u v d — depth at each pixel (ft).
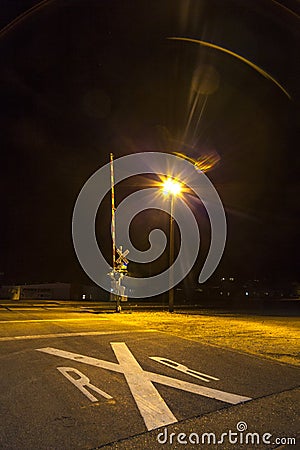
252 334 44.34
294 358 31.83
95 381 23.77
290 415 19.75
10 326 46.47
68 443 15.96
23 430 16.97
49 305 100.27
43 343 34.94
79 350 32.04
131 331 43.37
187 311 86.28
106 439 16.47
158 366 27.61
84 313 69.21
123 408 19.74
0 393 21.43
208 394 22.29
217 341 38.58
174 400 21.15
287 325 54.90
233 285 229.86
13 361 28.14
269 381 25.17
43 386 22.66
